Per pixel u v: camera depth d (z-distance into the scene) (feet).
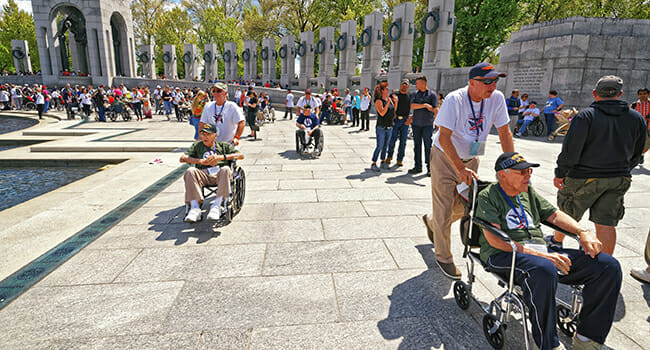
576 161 9.12
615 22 38.27
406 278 9.68
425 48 62.23
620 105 8.63
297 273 9.91
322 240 12.14
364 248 11.53
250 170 22.91
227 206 13.34
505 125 9.24
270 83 109.29
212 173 13.65
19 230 12.62
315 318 7.92
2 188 21.75
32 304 8.27
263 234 12.63
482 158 27.37
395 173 22.20
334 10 125.70
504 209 7.30
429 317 7.98
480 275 9.80
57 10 121.29
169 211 14.93
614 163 8.86
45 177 24.30
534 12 90.79
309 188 18.62
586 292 6.61
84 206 15.43
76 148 30.99
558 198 10.03
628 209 15.43
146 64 150.20
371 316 8.01
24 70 148.36
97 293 8.79
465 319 7.92
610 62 38.52
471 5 84.48
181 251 11.19
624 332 7.53
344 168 23.62
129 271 9.89
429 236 11.01
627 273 10.02
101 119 60.23
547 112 37.93
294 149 31.55
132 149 31.07
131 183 19.44
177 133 43.75
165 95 67.56
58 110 82.99
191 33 168.25
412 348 6.99
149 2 165.99
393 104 21.75
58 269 9.93
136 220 13.87
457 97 8.89
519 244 6.59
